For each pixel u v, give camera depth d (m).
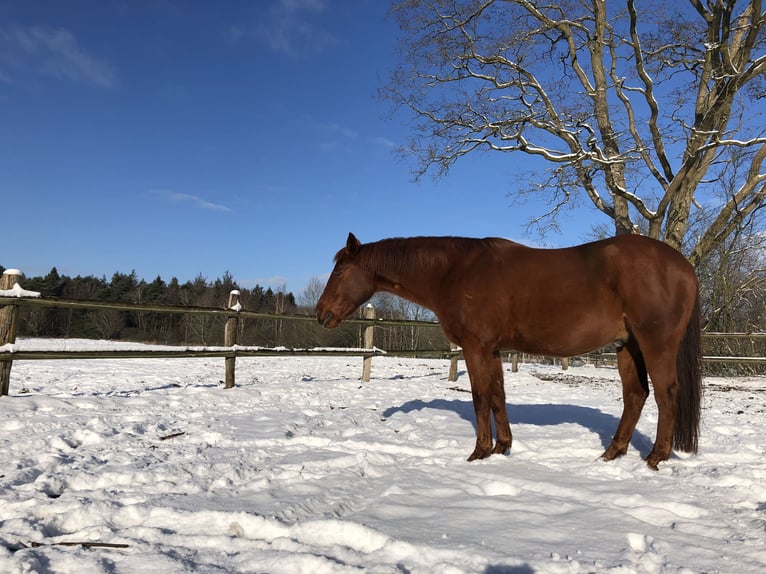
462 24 13.60
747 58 11.45
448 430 4.52
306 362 14.66
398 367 13.05
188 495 2.53
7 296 4.86
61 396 5.46
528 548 1.96
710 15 12.55
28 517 2.19
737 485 2.90
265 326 43.81
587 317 3.32
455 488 2.74
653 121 13.19
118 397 5.79
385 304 30.53
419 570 1.75
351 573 1.71
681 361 3.37
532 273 3.41
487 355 3.50
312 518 2.16
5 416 4.44
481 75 13.98
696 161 11.81
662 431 3.31
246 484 2.74
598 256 3.36
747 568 1.85
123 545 1.91
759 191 12.55
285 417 5.10
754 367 15.09
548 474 3.08
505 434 3.66
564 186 13.70
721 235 13.12
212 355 6.60
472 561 1.81
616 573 1.77
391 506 2.40
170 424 4.63
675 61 13.11
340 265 4.12
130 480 2.80
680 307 3.25
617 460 3.49
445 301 3.62
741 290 17.25
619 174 13.73
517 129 13.66
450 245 3.79
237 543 1.95
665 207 12.69
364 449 3.75
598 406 6.50
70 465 3.10
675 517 2.38
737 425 5.35
